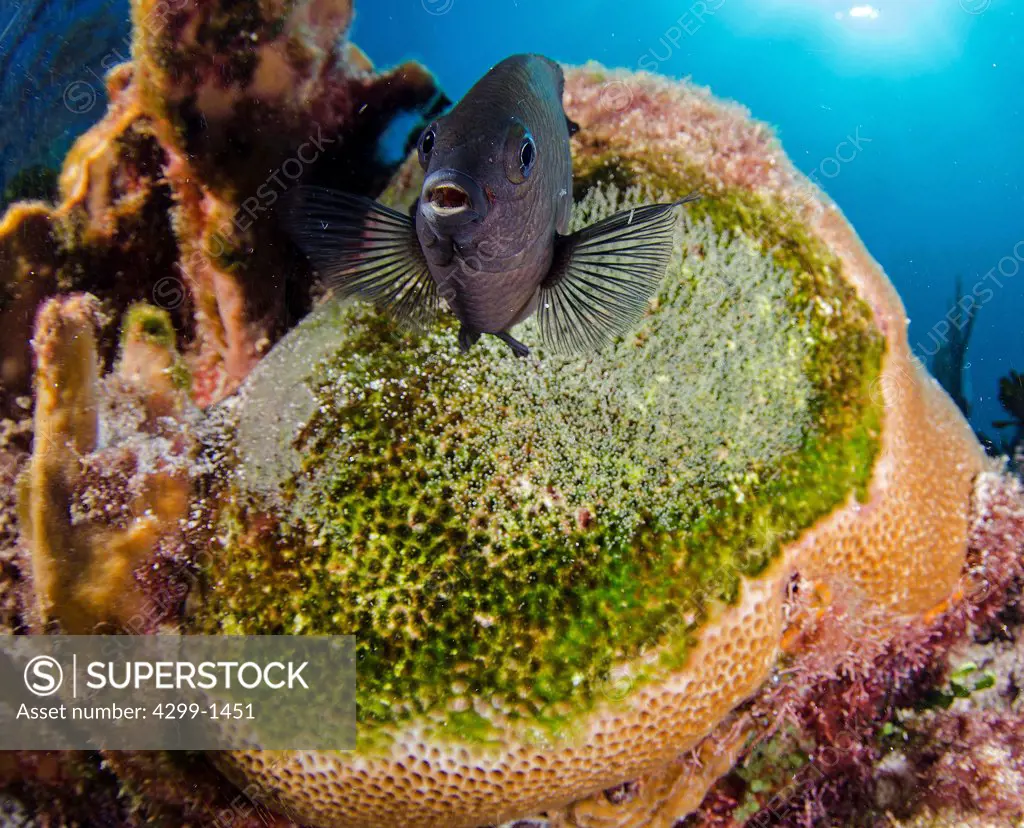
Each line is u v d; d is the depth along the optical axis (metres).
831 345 2.77
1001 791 2.71
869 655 2.91
